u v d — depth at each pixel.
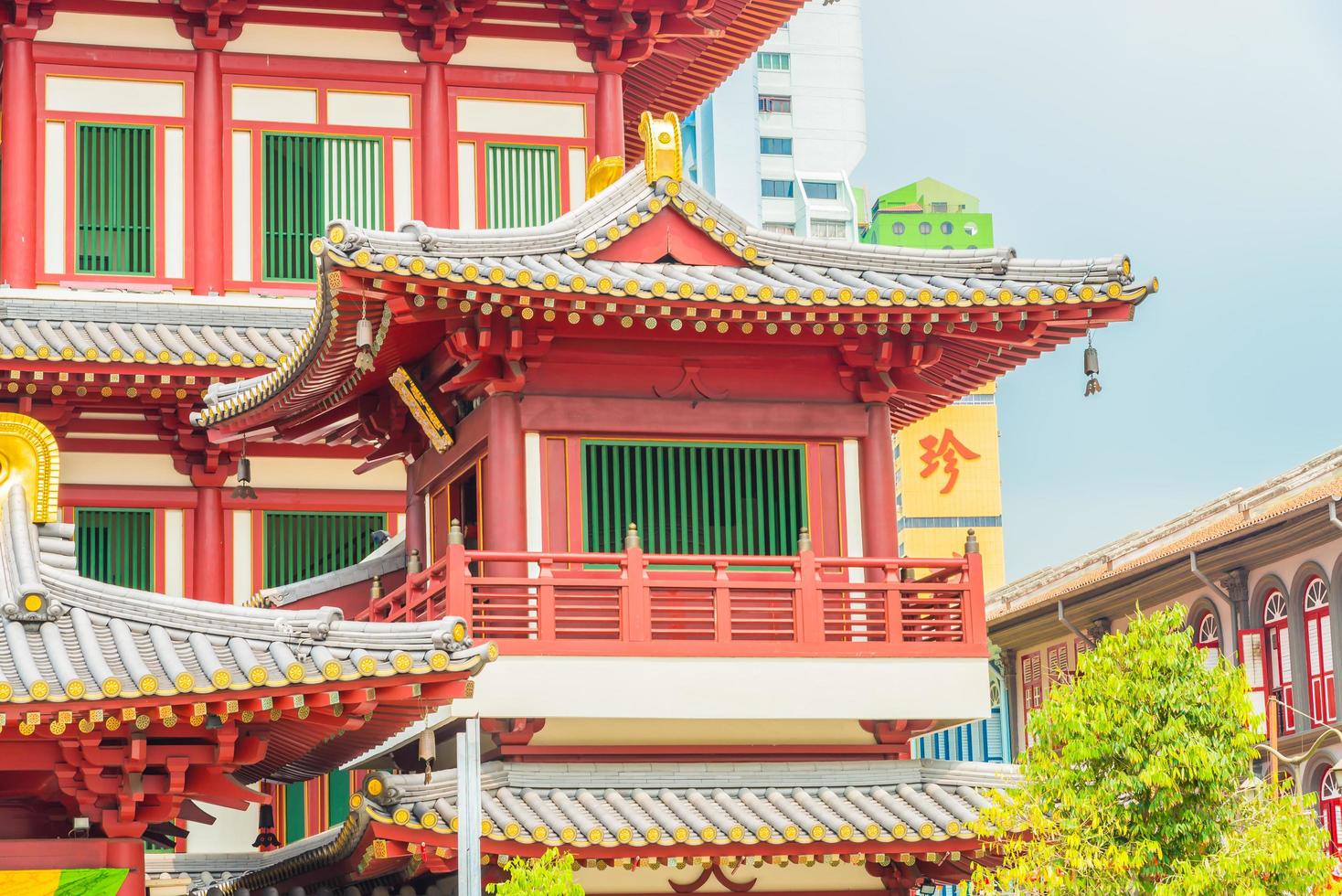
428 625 18.11
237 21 34.72
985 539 80.12
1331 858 18.06
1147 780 18.22
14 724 17.58
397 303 22.86
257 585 32.56
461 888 18.66
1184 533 51.81
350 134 34.94
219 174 34.28
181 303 32.78
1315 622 44.75
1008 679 61.38
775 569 25.25
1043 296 24.14
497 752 24.41
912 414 30.05
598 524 24.78
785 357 25.64
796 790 24.08
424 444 28.16
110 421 32.25
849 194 132.00
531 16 35.78
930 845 23.11
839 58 135.88
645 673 23.61
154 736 18.27
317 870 25.53
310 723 18.59
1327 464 45.31
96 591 18.98
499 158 35.38
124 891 18.42
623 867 23.17
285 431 29.58
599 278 23.09
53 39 34.09
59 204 33.62
